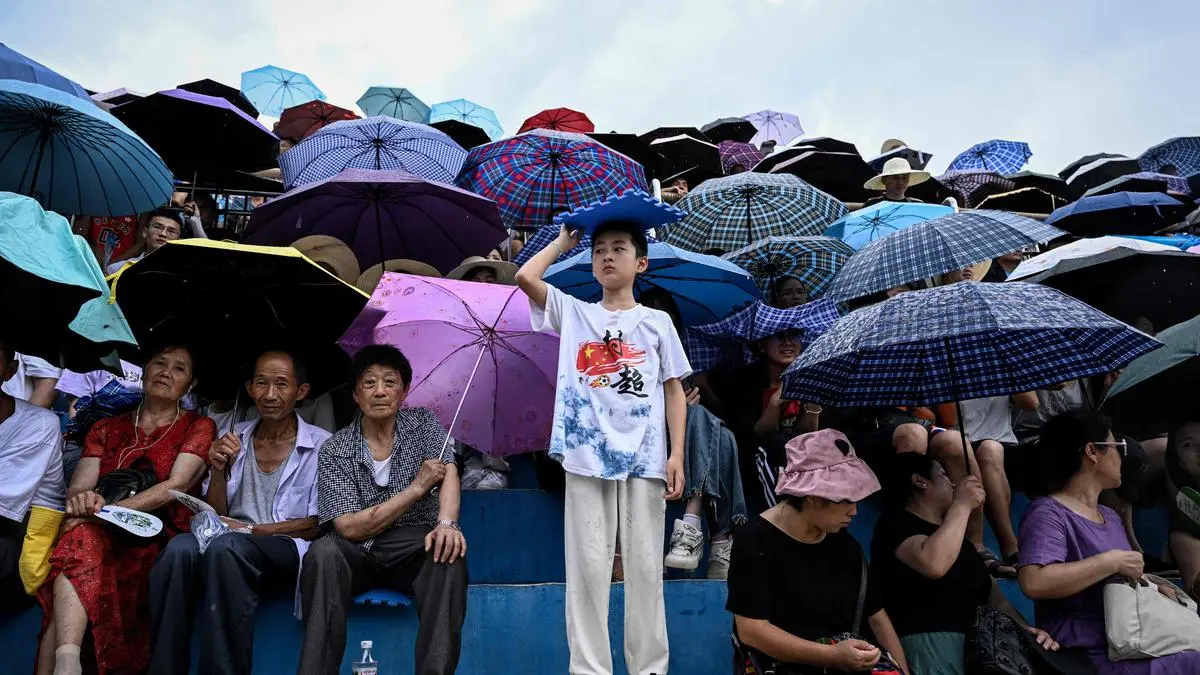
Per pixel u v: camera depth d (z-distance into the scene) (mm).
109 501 4086
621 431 3859
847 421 5188
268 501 4410
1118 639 3684
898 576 3965
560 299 4062
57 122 5211
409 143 7348
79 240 3924
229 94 10055
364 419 4336
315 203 6207
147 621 3957
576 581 3752
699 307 5551
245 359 5000
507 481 5465
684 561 4438
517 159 6953
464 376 4938
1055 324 3438
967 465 4012
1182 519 4414
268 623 3914
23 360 6000
